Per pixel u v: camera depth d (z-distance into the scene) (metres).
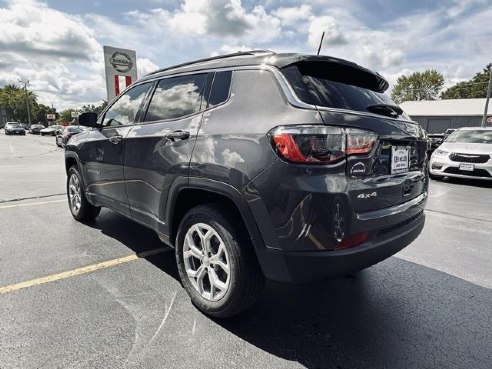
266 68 2.34
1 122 82.38
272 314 2.63
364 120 2.21
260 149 2.10
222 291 2.42
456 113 42.66
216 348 2.21
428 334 2.41
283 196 2.00
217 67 2.68
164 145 2.79
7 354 2.08
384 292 3.00
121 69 14.38
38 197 6.37
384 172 2.34
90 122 3.95
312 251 2.01
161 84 3.20
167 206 2.79
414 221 2.74
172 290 2.91
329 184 1.98
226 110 2.43
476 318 2.62
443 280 3.25
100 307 2.62
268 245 2.11
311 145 1.96
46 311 2.55
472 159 8.48
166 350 2.17
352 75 2.69
